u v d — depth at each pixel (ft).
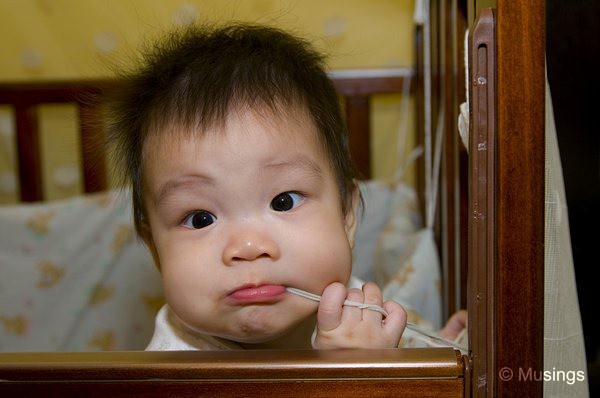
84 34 6.11
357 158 5.57
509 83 1.73
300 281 2.15
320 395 1.82
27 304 5.14
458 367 1.80
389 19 6.07
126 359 1.86
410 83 5.60
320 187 2.28
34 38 6.14
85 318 5.19
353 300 2.15
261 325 2.13
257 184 2.15
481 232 1.80
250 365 1.82
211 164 2.14
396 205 5.24
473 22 1.87
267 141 2.18
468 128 1.88
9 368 1.87
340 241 2.27
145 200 2.42
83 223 5.22
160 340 2.62
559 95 2.74
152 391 1.85
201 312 2.14
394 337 2.15
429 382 1.81
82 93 4.71
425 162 4.75
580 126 2.77
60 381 1.87
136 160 2.48
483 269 1.81
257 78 2.30
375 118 6.11
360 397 1.81
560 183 2.03
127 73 2.75
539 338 1.78
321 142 2.36
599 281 2.89
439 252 4.16
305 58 2.59
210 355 1.87
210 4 5.95
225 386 1.83
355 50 6.08
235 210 2.16
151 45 3.13
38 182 5.81
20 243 5.17
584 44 2.72
